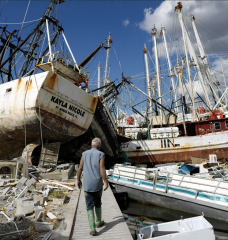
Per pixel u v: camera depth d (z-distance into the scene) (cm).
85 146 1523
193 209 759
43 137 1232
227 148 1725
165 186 860
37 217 411
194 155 1781
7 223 390
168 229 481
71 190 728
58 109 1191
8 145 1354
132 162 1841
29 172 889
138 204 904
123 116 2592
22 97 1143
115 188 1000
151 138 1894
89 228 417
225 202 707
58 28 1822
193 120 2041
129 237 375
